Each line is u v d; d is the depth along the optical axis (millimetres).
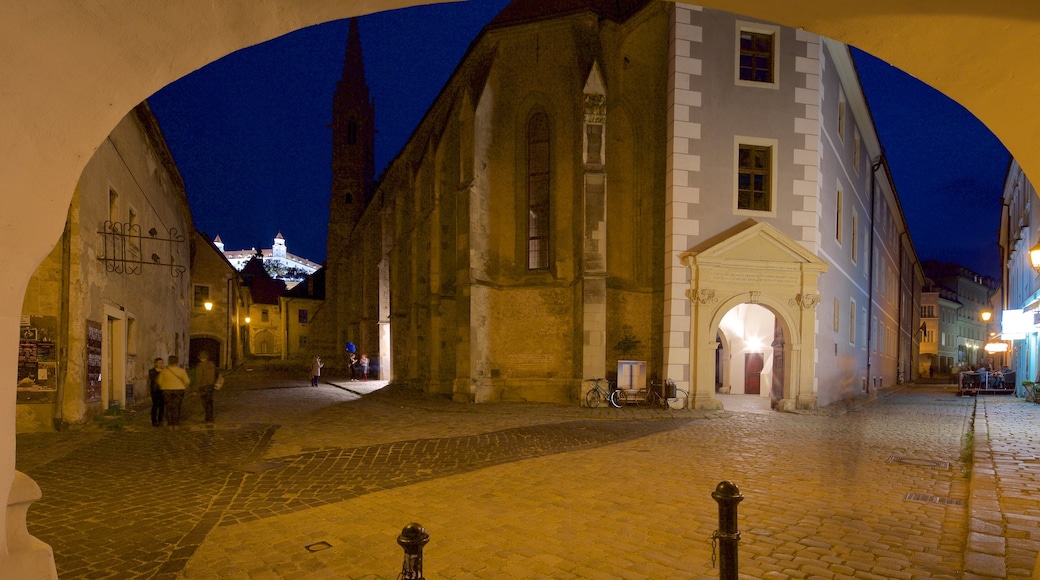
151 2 2480
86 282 13023
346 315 53344
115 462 9367
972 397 26016
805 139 18734
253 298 68625
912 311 51250
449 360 22125
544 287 19750
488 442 11398
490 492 7457
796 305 17969
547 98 20109
